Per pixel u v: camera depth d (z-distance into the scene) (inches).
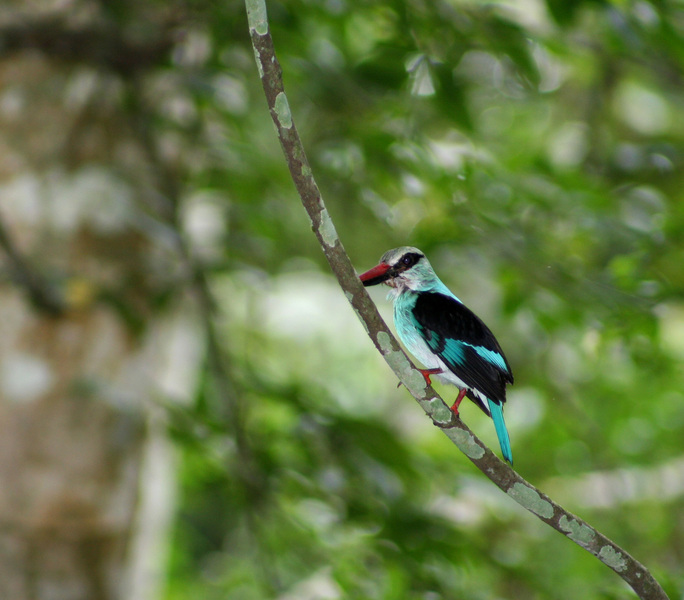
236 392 405.4
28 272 354.6
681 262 387.9
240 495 428.5
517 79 419.5
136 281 404.5
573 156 598.2
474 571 437.1
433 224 419.8
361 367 767.1
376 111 419.8
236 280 450.6
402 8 378.9
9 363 384.2
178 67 394.3
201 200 469.1
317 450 415.2
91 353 390.9
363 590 381.7
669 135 613.6
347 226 499.8
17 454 385.4
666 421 559.2
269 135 512.7
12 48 391.9
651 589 212.4
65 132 401.1
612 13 365.1
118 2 398.6
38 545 388.5
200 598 620.1
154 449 462.3
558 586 487.8
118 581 410.0
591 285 402.6
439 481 430.9
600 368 527.2
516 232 416.2
